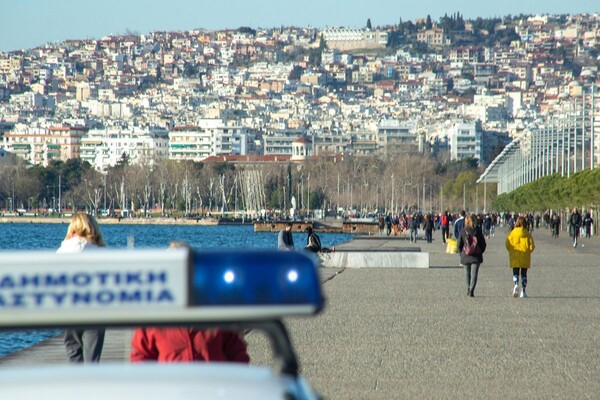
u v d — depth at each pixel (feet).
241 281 36.73
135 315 36.19
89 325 36.01
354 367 166.61
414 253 476.95
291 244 356.59
